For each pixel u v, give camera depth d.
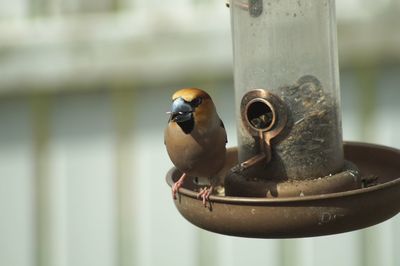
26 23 11.38
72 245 11.45
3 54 11.32
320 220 6.50
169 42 11.29
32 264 11.49
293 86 7.49
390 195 6.66
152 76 11.31
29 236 11.46
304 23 7.51
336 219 6.52
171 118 7.73
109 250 11.41
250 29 7.59
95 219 11.41
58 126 11.38
